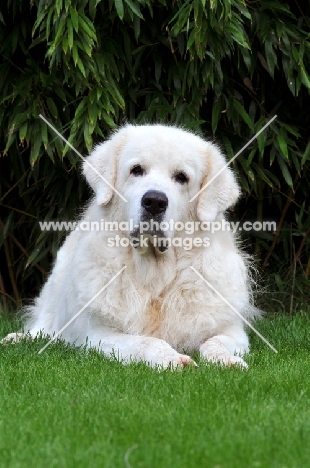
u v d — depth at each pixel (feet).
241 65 28.35
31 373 17.48
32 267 31.17
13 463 11.35
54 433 12.78
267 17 27.07
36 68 27.81
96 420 13.37
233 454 11.55
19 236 31.89
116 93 26.35
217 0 24.88
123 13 24.47
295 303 30.42
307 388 15.93
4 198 31.30
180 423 13.20
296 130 29.01
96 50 26.55
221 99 28.02
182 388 15.74
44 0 25.14
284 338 23.53
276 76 29.48
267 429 12.81
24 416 13.93
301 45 26.91
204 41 25.17
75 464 11.14
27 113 26.73
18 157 29.99
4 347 21.16
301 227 30.12
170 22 25.64
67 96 27.58
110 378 16.66
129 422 13.25
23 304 31.76
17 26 27.66
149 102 28.30
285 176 28.09
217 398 14.97
